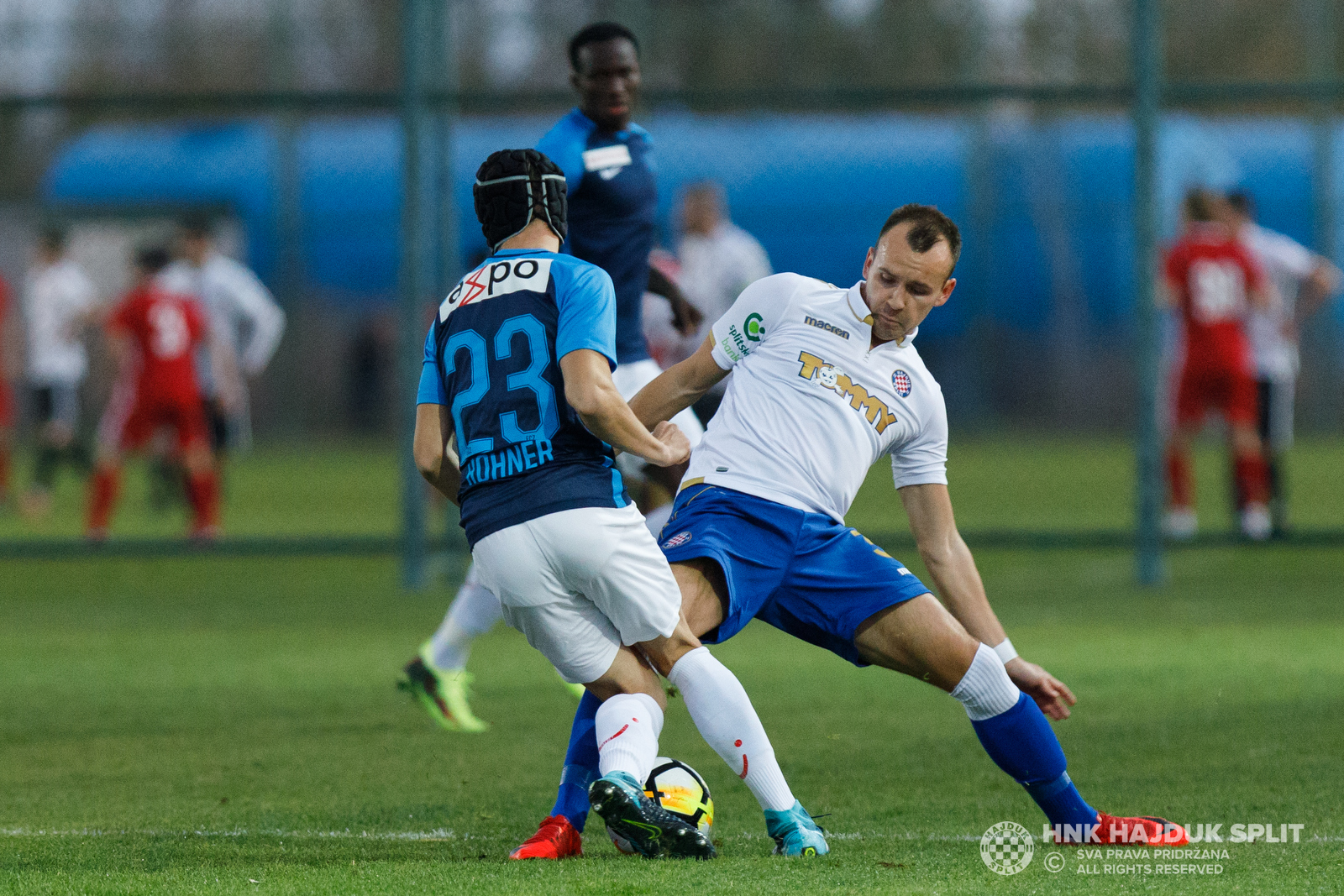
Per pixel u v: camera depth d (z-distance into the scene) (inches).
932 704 846.5
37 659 1031.0
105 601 1350.9
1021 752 537.6
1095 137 3070.9
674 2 2839.6
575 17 2765.7
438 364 538.0
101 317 2084.2
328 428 3235.7
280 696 893.2
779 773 522.6
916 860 508.1
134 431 1667.1
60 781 676.7
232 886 476.4
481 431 515.5
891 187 3075.8
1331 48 2974.9
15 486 2620.6
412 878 482.0
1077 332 3112.7
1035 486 2335.1
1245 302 1577.3
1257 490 1582.2
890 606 548.7
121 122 3299.7
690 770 545.6
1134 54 1336.1
